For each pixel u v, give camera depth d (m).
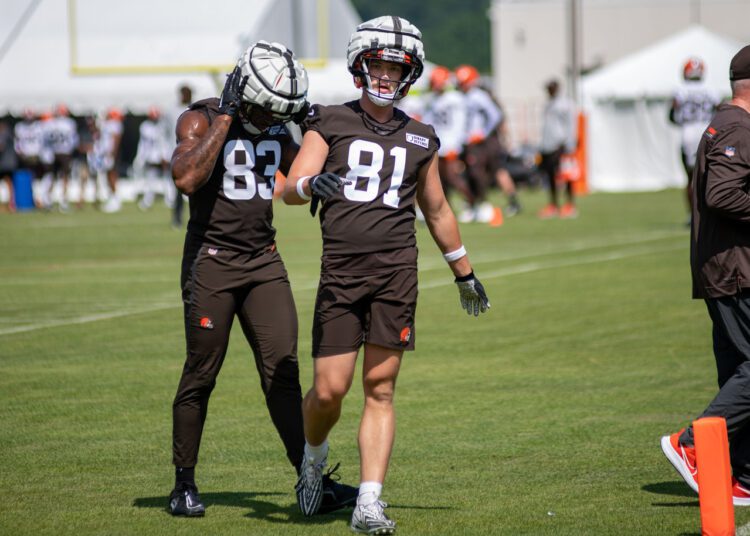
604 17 180.00
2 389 30.25
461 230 76.00
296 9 130.38
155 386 30.59
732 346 20.05
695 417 26.52
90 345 36.56
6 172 108.12
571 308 42.69
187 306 20.03
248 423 26.72
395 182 18.73
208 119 19.97
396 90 18.70
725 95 131.12
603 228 75.69
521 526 19.02
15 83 127.56
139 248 67.81
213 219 19.75
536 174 130.12
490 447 24.28
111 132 108.81
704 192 19.88
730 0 174.62
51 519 19.69
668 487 21.23
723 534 17.48
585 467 22.69
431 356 34.31
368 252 18.55
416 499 20.73
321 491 19.73
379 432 19.02
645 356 33.75
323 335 18.77
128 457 23.83
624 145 134.75
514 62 185.62
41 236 76.88
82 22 128.38
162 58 128.00
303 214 99.19
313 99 127.62
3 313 43.22
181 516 19.88
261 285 20.16
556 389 29.69
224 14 128.38
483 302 20.05
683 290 46.72
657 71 133.75
